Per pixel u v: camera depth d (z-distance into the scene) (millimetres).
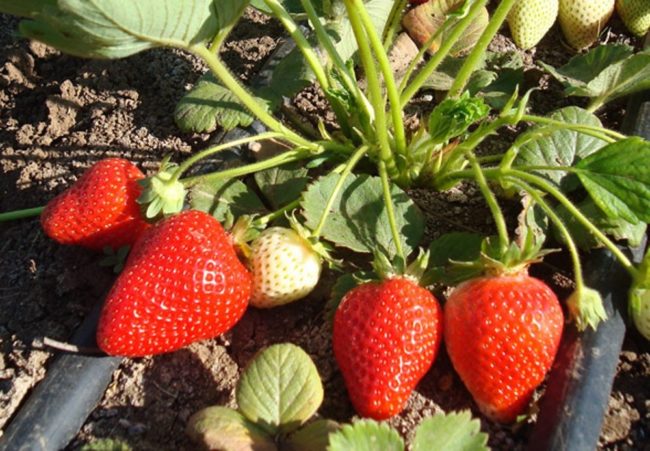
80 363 355
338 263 368
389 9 436
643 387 360
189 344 350
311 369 330
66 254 394
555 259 390
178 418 352
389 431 296
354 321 326
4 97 470
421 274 335
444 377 356
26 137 447
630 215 338
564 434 329
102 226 368
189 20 322
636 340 371
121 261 379
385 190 366
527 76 468
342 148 408
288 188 398
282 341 369
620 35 496
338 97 392
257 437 318
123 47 318
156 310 326
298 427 326
